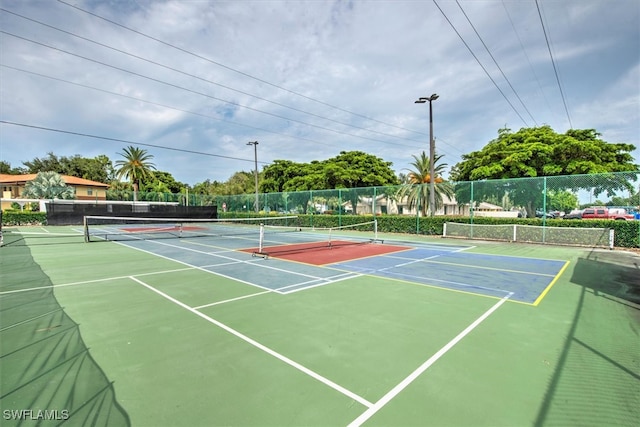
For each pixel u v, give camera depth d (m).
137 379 3.59
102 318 5.52
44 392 3.34
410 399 3.22
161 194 44.34
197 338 4.69
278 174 43.47
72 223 32.62
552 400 3.22
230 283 8.04
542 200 16.94
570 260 11.62
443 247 15.36
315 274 9.14
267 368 3.83
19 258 11.95
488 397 3.26
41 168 61.12
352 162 38.44
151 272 9.38
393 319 5.49
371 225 23.64
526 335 4.84
